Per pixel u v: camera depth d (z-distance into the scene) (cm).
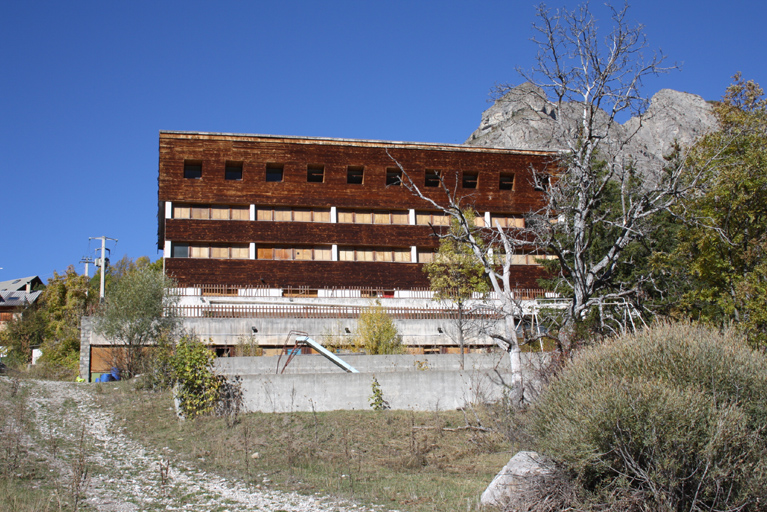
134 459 1506
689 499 951
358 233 4412
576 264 2202
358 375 2066
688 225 2194
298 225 4328
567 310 2230
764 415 1034
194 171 4297
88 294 5216
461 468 1534
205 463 1486
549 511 1043
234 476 1373
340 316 3653
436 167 4547
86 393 2353
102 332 3077
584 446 1005
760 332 1733
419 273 4453
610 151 2305
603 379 1100
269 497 1209
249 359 2444
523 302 3509
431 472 1496
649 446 969
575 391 1144
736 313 1855
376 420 1912
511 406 1900
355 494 1250
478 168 4594
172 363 2031
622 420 987
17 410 1908
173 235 4116
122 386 2488
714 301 2044
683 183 2230
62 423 1861
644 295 2312
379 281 4378
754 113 2186
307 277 4266
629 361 1148
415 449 1652
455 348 3584
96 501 1116
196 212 4228
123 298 3008
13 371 3391
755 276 1895
